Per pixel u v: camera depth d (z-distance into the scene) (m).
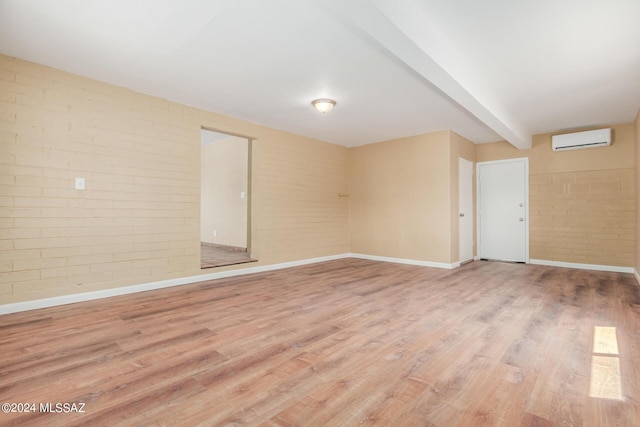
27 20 2.38
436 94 3.80
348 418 1.47
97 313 2.94
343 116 4.65
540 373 1.89
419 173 5.70
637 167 4.54
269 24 2.44
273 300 3.41
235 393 1.67
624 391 1.70
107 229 3.51
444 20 2.40
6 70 2.91
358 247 6.62
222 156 7.50
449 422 1.45
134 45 2.75
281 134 5.43
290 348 2.23
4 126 2.90
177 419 1.46
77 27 2.48
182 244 4.14
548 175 5.63
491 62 3.04
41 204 3.09
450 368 1.95
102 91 3.48
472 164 6.28
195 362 2.01
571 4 2.19
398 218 5.98
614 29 2.48
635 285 4.10
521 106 4.24
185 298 3.47
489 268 5.35
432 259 5.53
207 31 2.53
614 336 2.43
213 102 4.11
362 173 6.56
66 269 3.24
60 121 3.21
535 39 2.64
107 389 1.71
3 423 1.42
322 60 3.00
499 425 1.43
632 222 4.93
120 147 3.61
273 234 5.30
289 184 5.56
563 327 2.62
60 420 1.45
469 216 6.12
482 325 2.67
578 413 1.51
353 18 2.00
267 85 3.57
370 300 3.42
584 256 5.31
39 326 2.61
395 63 3.05
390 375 1.86
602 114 4.57
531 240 5.81
